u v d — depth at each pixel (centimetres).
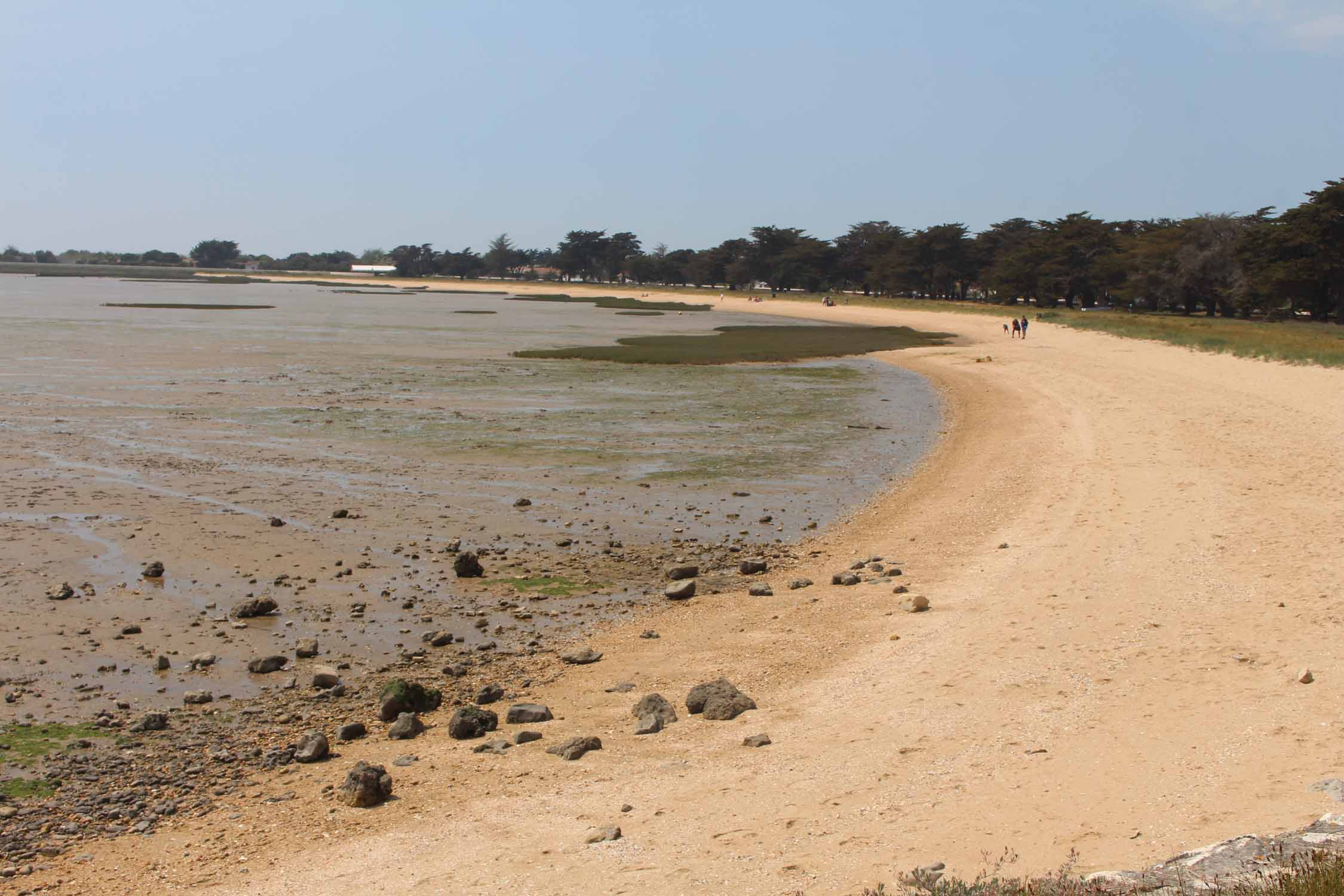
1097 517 1966
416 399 3944
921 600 1462
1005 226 17700
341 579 1658
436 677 1273
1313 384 4000
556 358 5941
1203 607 1351
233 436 2995
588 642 1404
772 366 5781
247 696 1204
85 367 4744
